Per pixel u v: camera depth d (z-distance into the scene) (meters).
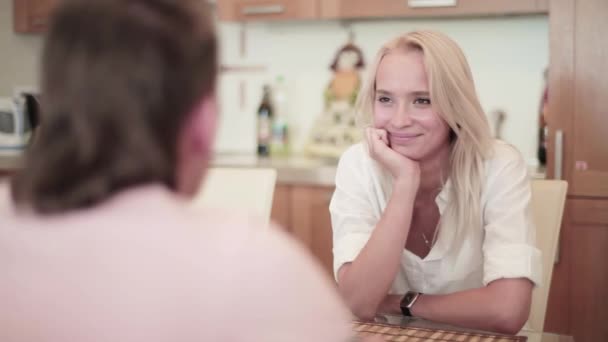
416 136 1.44
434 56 1.40
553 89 2.55
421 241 1.60
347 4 2.94
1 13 3.81
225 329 0.55
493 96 3.03
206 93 0.60
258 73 3.43
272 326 0.56
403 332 1.16
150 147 0.57
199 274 0.55
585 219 2.53
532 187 1.66
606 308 2.52
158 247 0.56
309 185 2.82
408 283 1.59
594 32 2.50
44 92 0.58
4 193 0.65
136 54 0.56
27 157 0.58
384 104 1.46
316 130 3.21
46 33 0.58
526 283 1.37
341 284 1.42
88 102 0.55
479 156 1.49
